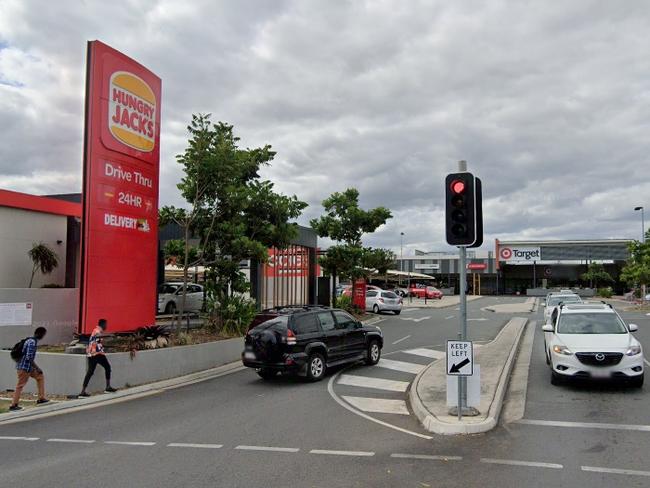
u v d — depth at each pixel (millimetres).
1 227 19078
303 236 30875
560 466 6676
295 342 13227
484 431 8492
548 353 13734
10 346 15008
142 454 7555
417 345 19984
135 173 15602
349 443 7938
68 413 10727
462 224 9141
